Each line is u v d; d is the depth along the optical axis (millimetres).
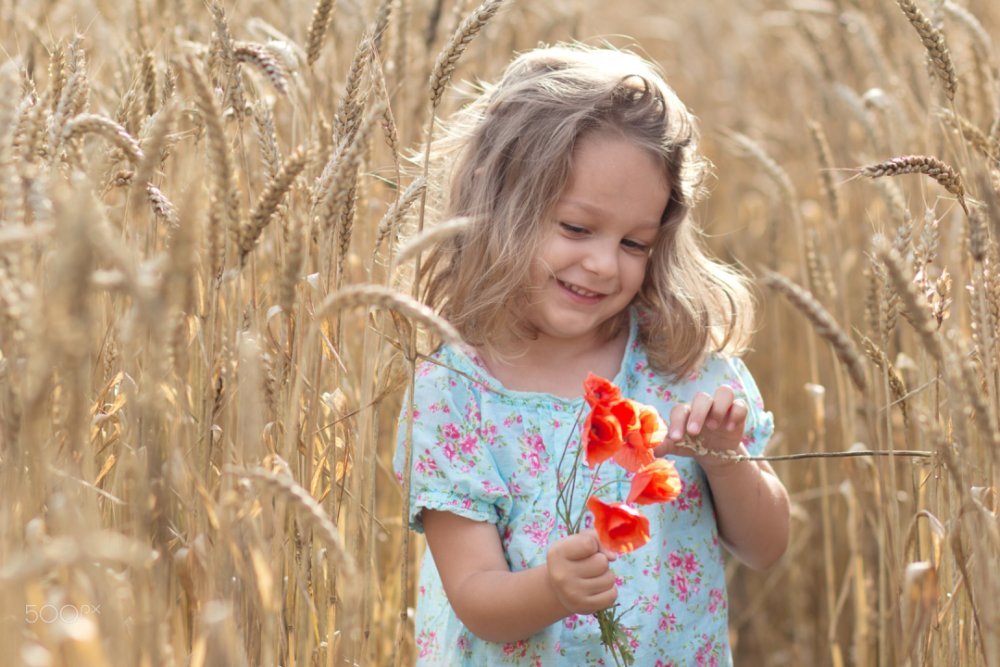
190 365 1527
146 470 1049
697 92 4691
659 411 1627
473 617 1384
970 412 1366
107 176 1371
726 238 3703
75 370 796
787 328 3338
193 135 1516
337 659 1254
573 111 1479
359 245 2014
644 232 1495
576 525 1268
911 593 1137
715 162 4168
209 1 1380
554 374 1615
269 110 1488
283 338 1384
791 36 4152
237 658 1091
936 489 1371
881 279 1418
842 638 2779
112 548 826
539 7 3342
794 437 3100
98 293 1403
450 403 1527
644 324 1692
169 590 1256
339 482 1499
